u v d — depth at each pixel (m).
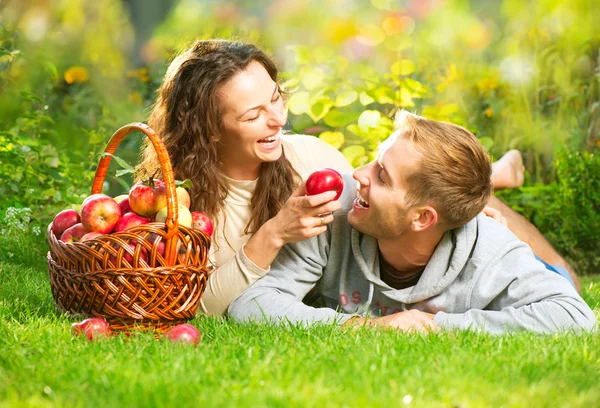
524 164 8.65
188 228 3.93
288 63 8.12
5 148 6.89
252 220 4.76
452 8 9.42
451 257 4.35
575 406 2.90
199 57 4.64
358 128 7.23
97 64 9.45
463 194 4.14
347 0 10.57
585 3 8.92
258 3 11.75
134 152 8.49
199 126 4.58
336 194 4.24
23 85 7.93
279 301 4.32
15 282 5.27
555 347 3.58
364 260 4.46
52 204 7.09
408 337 3.81
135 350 3.56
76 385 3.03
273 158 4.60
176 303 3.93
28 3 10.82
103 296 3.85
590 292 6.14
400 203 4.15
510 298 4.23
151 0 14.01
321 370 3.19
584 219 7.78
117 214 4.05
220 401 2.84
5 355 3.44
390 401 2.85
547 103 8.66
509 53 9.08
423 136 4.16
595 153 8.00
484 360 3.38
